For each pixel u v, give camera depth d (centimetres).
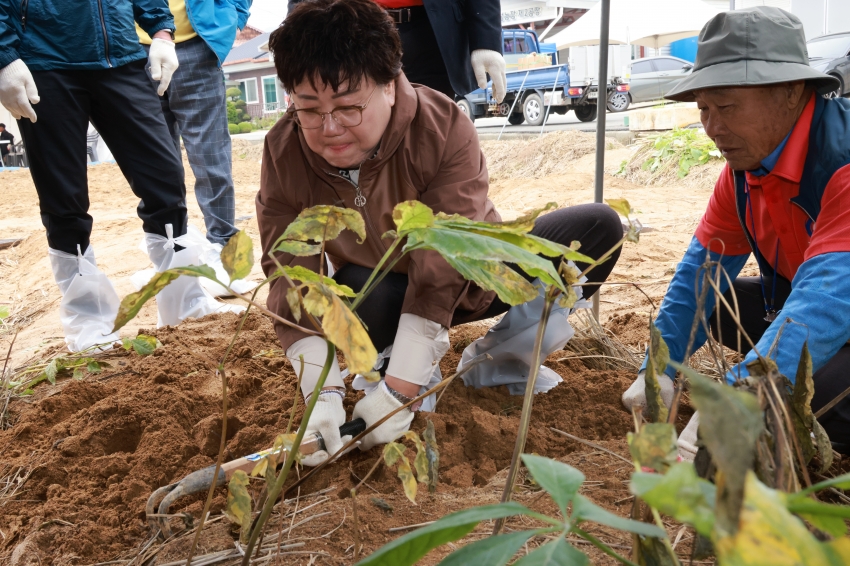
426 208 89
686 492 50
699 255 207
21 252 692
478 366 229
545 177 969
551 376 231
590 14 1588
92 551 159
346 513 157
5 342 395
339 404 186
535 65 1769
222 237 445
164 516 151
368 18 173
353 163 193
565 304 101
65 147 329
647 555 81
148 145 349
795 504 53
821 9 1407
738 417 48
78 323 344
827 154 164
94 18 316
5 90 303
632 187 898
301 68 170
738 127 168
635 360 262
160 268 374
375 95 180
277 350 296
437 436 195
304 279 99
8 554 163
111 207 966
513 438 195
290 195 210
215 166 434
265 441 199
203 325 350
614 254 236
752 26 162
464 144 207
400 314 213
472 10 294
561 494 65
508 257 84
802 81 163
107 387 254
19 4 306
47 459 201
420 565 136
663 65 1777
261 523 100
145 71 350
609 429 202
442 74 314
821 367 162
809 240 175
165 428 213
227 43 425
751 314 216
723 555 46
